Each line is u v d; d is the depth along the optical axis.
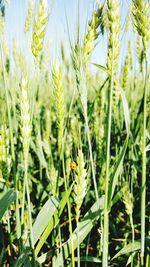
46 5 0.39
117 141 0.81
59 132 0.41
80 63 0.39
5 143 0.46
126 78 0.75
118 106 0.86
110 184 0.41
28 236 0.42
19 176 0.68
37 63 0.40
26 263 0.40
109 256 0.58
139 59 0.80
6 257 0.54
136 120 0.72
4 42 0.75
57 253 0.45
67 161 0.60
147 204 0.71
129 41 0.83
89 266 0.58
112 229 0.61
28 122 0.38
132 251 0.46
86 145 0.70
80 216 0.66
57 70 0.40
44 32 0.39
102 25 0.42
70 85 1.17
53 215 0.46
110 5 0.38
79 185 0.37
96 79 1.06
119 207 0.70
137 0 0.37
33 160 0.94
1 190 0.59
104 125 0.81
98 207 0.43
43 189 0.73
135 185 0.75
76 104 1.04
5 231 0.56
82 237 0.45
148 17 0.37
